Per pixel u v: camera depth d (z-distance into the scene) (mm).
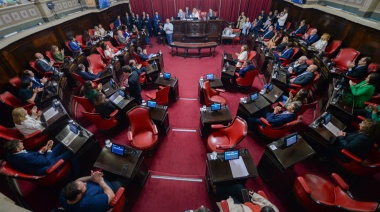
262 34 9422
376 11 5016
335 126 3363
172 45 8367
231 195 2711
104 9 9148
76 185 2023
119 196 2336
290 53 6309
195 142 4137
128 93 4855
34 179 2537
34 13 5867
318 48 6375
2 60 4453
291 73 5508
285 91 5121
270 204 2314
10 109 4031
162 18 11648
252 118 4047
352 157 2742
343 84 4246
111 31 9086
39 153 2744
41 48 5887
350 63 4949
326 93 4645
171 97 5488
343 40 5988
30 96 4164
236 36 9703
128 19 10445
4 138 3068
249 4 10984
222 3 11016
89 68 5961
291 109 3414
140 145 3516
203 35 9875
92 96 4109
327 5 7219
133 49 7723
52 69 5348
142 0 11055
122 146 2898
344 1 6312
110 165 2785
